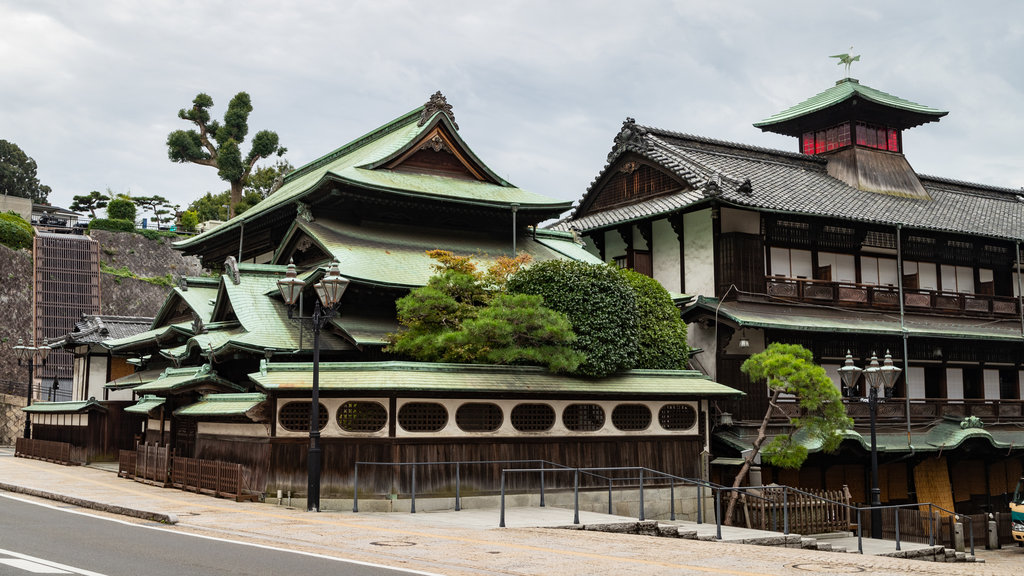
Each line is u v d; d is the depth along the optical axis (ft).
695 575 41.91
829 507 97.30
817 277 131.23
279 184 154.92
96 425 126.62
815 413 103.71
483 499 81.00
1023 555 109.29
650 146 138.00
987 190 172.55
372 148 126.52
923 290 137.08
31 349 151.23
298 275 104.22
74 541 48.37
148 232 265.75
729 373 117.39
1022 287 155.43
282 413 78.38
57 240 240.12
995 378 144.87
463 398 81.87
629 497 90.33
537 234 130.52
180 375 98.22
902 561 56.70
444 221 117.50
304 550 47.65
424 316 87.76
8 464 118.32
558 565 44.47
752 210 121.49
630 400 92.53
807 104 158.51
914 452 118.42
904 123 157.28
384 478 76.79
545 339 86.79
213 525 58.49
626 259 139.03
